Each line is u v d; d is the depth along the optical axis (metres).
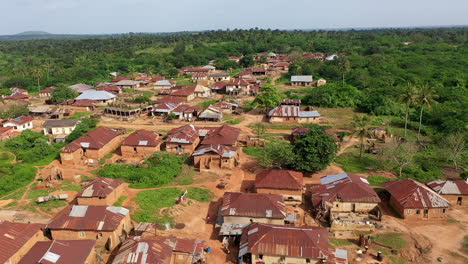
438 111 105.38
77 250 42.75
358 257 46.16
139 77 188.62
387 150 75.88
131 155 81.81
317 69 184.38
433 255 46.62
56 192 64.31
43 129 98.94
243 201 53.88
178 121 110.38
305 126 96.00
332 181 61.91
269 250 43.66
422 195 55.78
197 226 53.47
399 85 144.12
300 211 58.16
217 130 85.69
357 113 121.25
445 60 187.75
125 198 61.19
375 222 54.19
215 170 72.94
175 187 65.44
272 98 124.06
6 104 124.06
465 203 59.97
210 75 182.12
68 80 178.75
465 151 78.44
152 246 42.31
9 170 70.56
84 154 80.81
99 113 118.31
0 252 41.91
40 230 48.59
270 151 71.94
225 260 45.84
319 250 43.19
